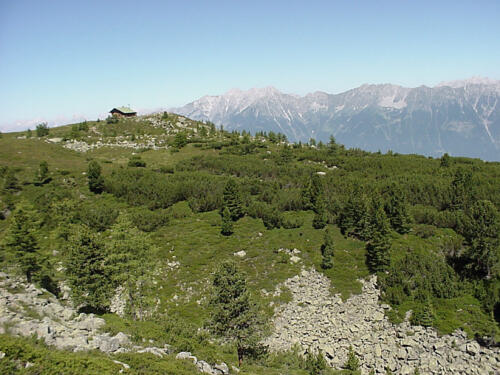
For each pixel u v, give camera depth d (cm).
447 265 4550
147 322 2914
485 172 8012
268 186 7888
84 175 8612
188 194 7462
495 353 3291
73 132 13075
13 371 1434
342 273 4756
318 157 10844
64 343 1880
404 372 3353
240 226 6166
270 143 13812
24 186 7812
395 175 8269
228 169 9569
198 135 13825
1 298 2219
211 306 2795
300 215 6469
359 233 5503
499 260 4197
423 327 3738
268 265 5038
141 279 3669
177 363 2022
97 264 3809
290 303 4338
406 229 5459
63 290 4503
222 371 2306
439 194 6556
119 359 1862
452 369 3278
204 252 5397
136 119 15638
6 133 13888
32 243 4356
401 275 4425
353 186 7275
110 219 6375
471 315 3778
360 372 3353
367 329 3912
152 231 6153
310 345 3791
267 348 3359
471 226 4406
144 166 10019
